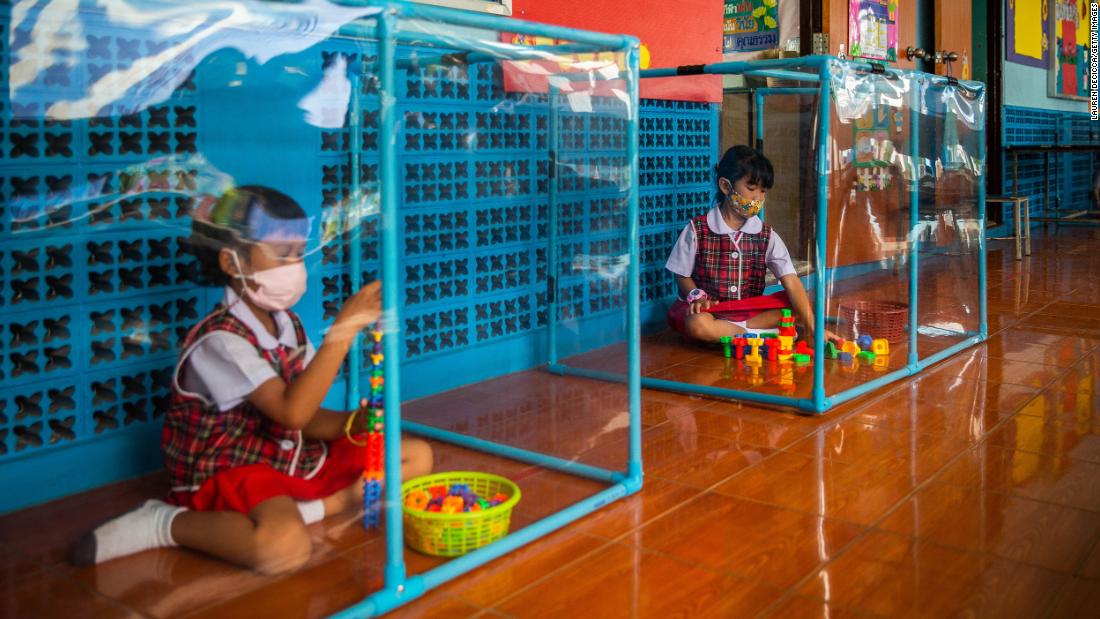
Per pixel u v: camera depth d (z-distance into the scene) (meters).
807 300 3.16
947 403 2.55
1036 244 6.25
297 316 1.71
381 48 1.38
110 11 1.36
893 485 1.92
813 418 2.43
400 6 1.39
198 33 1.47
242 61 1.65
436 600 1.44
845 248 2.87
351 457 1.66
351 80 1.93
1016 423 2.35
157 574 1.50
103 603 1.42
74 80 1.43
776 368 2.95
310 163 1.88
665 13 3.38
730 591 1.46
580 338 2.94
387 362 1.39
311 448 1.67
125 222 1.74
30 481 1.79
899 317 3.25
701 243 3.23
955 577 1.50
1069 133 8.04
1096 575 1.50
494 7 2.65
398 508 1.41
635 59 1.91
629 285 1.90
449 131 2.55
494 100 2.67
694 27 3.54
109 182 1.73
